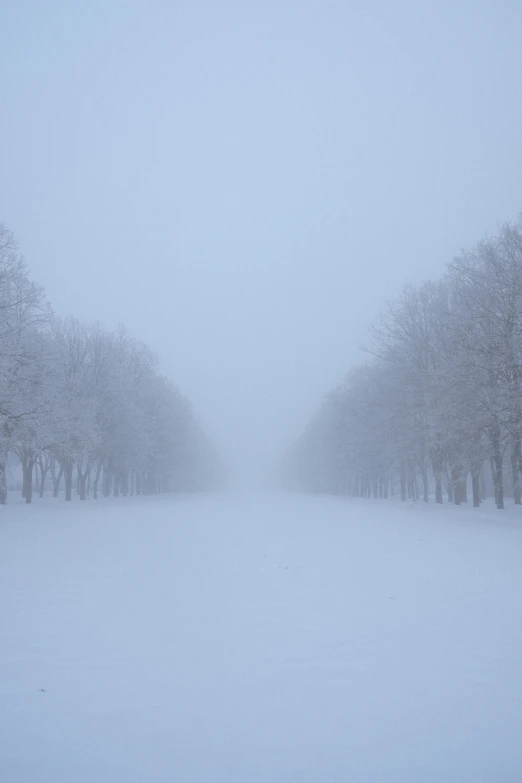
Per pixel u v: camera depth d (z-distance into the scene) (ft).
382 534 86.89
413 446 167.43
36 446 156.97
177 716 23.89
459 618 37.65
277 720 23.50
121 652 31.40
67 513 137.39
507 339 109.81
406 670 28.53
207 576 52.75
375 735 22.29
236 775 19.86
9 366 124.88
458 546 72.02
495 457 122.11
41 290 146.41
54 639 33.60
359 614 38.83
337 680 27.32
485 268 123.34
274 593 45.50
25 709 24.56
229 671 28.58
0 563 60.29
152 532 91.66
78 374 192.03
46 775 19.89
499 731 22.52
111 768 20.29
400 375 158.40
